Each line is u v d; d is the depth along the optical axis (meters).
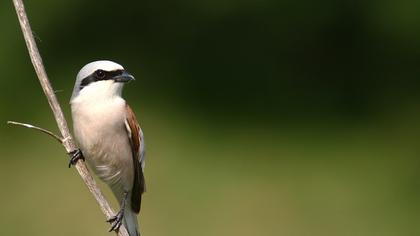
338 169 14.04
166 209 12.20
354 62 17.30
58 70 17.36
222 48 17.53
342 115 16.48
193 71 17.39
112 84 7.06
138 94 16.88
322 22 17.36
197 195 12.67
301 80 17.27
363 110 16.61
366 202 12.69
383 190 13.18
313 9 17.36
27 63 16.88
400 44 17.12
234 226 11.63
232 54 17.48
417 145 14.98
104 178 7.29
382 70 17.22
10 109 15.88
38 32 17.64
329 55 17.38
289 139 15.30
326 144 15.16
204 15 17.62
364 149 14.93
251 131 15.63
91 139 7.02
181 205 12.36
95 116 6.99
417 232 11.94
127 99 16.64
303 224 11.84
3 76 16.73
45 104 16.05
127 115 7.15
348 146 15.06
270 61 17.41
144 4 17.78
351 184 13.41
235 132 15.54
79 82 7.08
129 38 17.78
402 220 12.21
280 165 14.09
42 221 11.49
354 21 17.30
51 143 14.27
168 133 15.29
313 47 17.41
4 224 11.45
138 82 17.19
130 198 7.38
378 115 16.42
